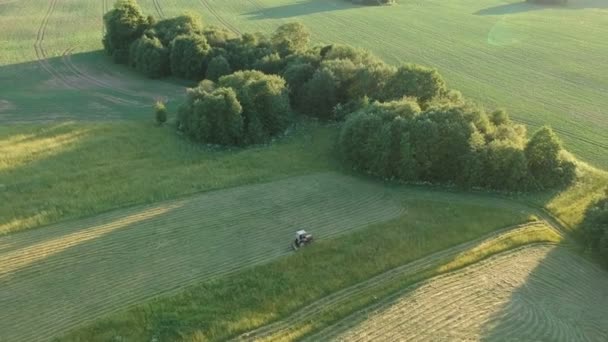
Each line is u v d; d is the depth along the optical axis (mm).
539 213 44438
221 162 52438
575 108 71938
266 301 33031
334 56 70438
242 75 62844
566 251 39719
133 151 54344
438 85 59344
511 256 38625
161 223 40969
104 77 82688
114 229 39938
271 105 59469
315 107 64625
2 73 81750
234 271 35781
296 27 81812
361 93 62781
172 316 31500
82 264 35938
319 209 44000
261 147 57125
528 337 31438
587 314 33719
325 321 31609
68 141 55844
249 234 40125
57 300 32594
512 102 73938
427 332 31250
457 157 47938
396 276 35812
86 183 46812
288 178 49250
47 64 87000
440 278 35812
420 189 47969
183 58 80812
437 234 40344
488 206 44969
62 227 40000
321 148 56250
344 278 35281
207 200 44656
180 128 60531
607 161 55969
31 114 65375
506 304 33875
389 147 48594
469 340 30875
